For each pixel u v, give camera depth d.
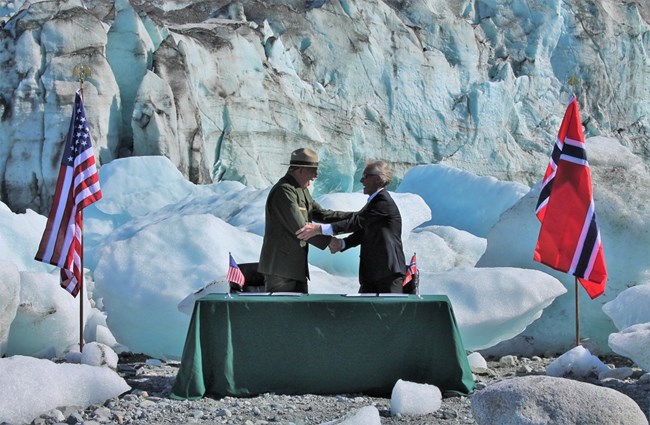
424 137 37.34
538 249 7.86
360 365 6.57
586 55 42.53
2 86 27.14
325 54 36.41
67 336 8.72
